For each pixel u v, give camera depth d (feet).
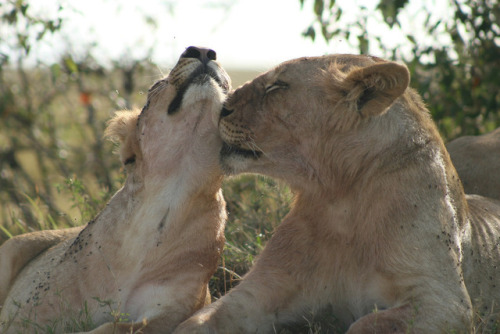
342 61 24.22
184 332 21.49
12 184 51.16
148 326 22.74
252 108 23.70
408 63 43.04
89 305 24.41
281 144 23.66
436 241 21.84
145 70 53.88
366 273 22.49
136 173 25.26
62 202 51.26
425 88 43.11
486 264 25.11
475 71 44.80
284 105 23.39
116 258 24.77
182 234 24.71
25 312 24.89
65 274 25.29
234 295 23.34
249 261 28.89
